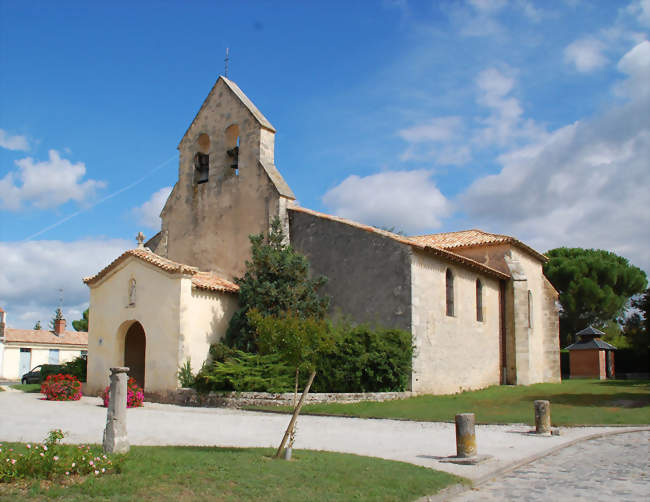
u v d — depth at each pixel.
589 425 18.23
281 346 11.73
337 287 26.91
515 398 24.48
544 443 14.78
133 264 26.12
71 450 9.60
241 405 21.75
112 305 26.66
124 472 9.23
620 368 52.84
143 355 29.14
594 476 11.23
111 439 10.62
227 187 30.75
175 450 11.38
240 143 30.64
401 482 9.73
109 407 10.82
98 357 26.86
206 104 32.53
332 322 26.50
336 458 11.41
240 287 26.00
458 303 28.61
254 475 9.55
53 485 8.40
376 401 22.42
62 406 21.28
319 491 9.02
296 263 26.11
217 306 26.08
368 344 23.48
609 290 59.59
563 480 10.89
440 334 26.66
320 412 20.05
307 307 25.47
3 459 8.71
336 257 27.23
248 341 25.09
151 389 24.39
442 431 16.61
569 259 63.00
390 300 25.34
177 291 24.45
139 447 11.52
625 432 17.14
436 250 25.89
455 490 9.84
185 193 32.50
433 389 25.72
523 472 11.65
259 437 14.68
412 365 24.45
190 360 24.31
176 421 17.41
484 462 12.05
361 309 26.03
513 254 34.19
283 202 28.91
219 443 13.46
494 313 32.38
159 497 8.19
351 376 22.75
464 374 28.42
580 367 47.03
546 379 37.78
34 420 16.72
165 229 32.97
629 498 9.46
